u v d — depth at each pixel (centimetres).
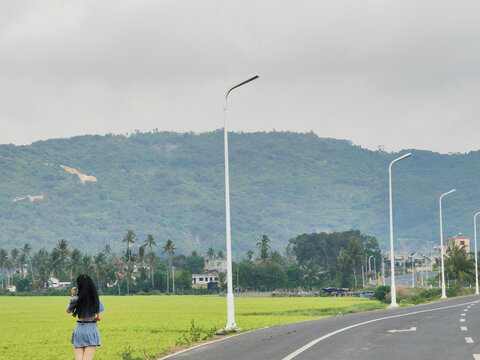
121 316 11425
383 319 6744
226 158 6078
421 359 3512
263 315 10812
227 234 5944
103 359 4441
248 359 3659
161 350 4625
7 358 4869
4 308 17112
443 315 7275
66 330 8344
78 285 3075
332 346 4191
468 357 3562
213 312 12888
